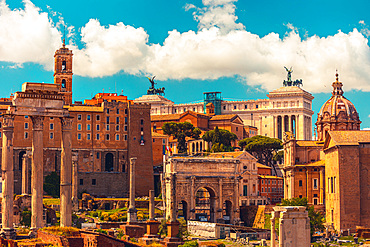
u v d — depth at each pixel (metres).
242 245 182.62
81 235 123.69
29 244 116.94
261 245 181.88
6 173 128.75
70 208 133.12
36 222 130.25
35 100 130.88
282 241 109.06
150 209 189.25
